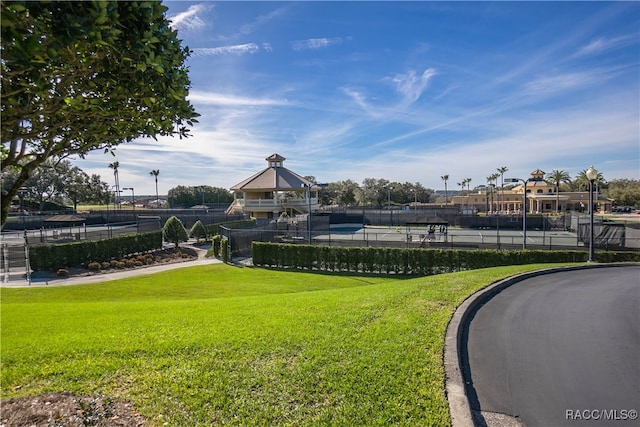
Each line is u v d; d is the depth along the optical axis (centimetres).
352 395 395
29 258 2045
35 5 223
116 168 7162
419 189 9794
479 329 699
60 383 427
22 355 505
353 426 343
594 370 526
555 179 8338
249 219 4512
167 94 341
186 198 8631
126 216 4891
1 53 235
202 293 1567
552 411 420
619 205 8931
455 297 864
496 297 940
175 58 342
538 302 899
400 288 966
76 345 540
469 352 590
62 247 2180
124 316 732
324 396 393
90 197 6744
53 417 353
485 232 4262
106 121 358
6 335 604
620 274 1338
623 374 513
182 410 368
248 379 428
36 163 336
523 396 454
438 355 502
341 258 2189
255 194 5034
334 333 578
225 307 795
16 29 219
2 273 2014
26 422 343
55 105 315
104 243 2444
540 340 644
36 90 280
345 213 5450
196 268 2244
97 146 407
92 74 324
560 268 1416
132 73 309
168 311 772
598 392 464
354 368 454
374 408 372
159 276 1980
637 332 688
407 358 487
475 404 436
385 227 5112
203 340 550
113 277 1953
